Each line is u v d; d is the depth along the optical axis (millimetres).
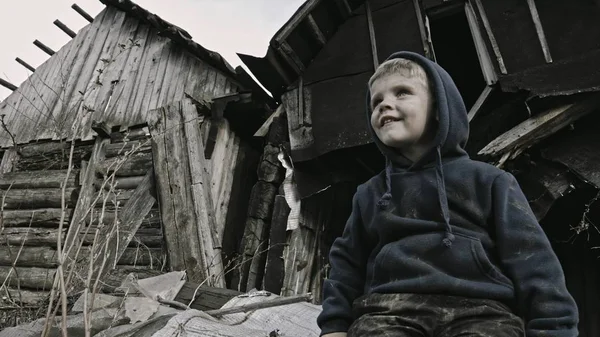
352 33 6559
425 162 1258
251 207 6238
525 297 1072
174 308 2900
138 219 6277
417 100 1247
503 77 5203
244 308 2734
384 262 1210
